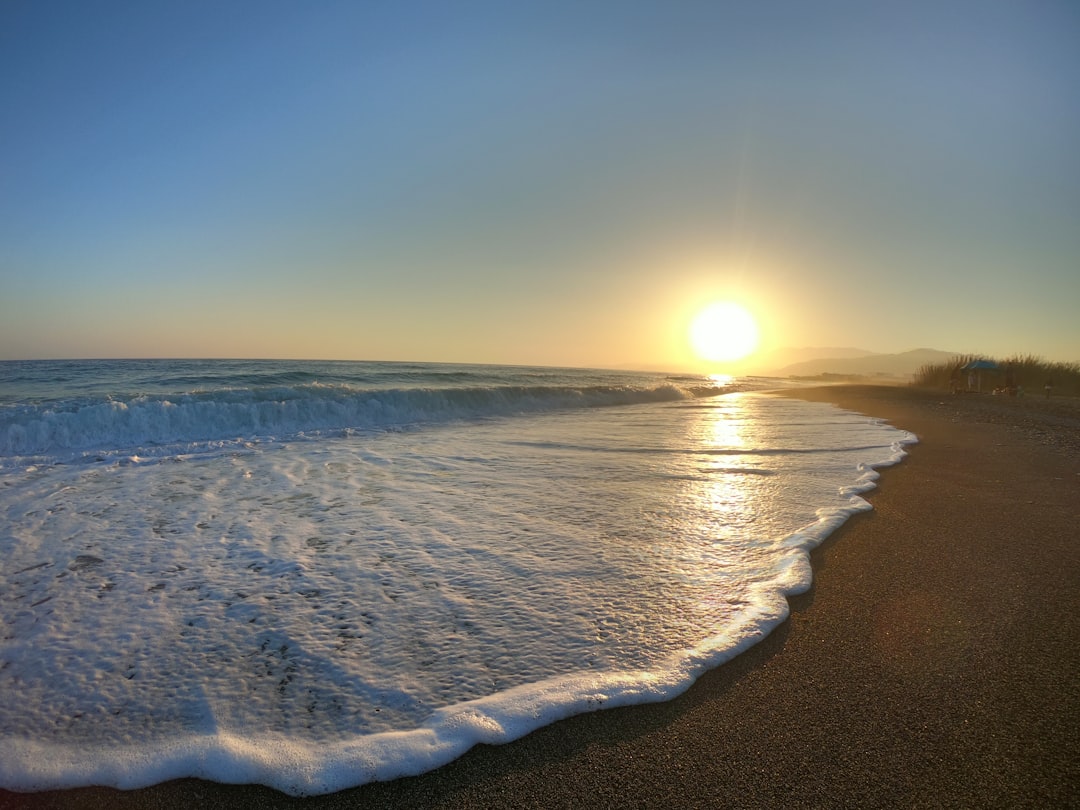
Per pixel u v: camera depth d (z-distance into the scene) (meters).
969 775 2.08
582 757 2.21
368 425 12.08
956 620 3.26
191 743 2.28
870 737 2.29
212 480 6.69
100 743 2.29
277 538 4.62
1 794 2.06
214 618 3.28
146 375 21.03
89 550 4.37
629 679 2.64
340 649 2.94
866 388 35.56
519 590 3.61
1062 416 15.07
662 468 7.40
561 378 33.62
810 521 5.00
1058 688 2.61
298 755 2.20
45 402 9.75
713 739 2.29
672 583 3.70
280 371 25.02
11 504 5.63
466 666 2.77
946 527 4.94
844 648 2.96
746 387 33.78
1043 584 3.76
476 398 15.36
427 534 4.70
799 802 1.97
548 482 6.59
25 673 2.75
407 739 2.27
